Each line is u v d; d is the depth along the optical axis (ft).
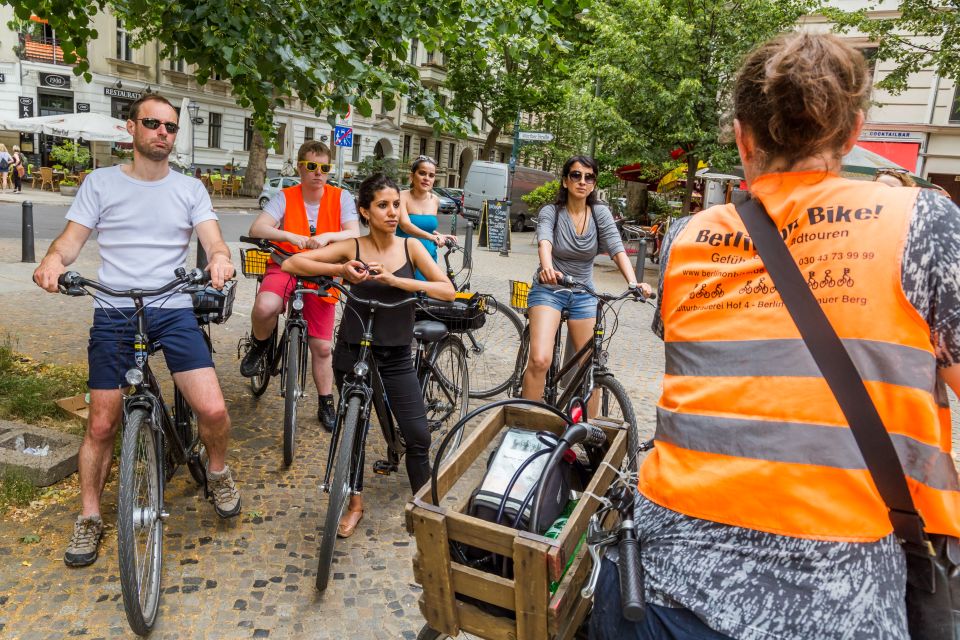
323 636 8.97
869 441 3.72
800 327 3.90
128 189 10.12
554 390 15.02
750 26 43.24
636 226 63.87
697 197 65.72
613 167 63.46
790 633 3.74
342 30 15.71
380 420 12.03
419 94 16.46
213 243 10.34
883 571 3.71
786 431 3.84
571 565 5.95
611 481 7.12
